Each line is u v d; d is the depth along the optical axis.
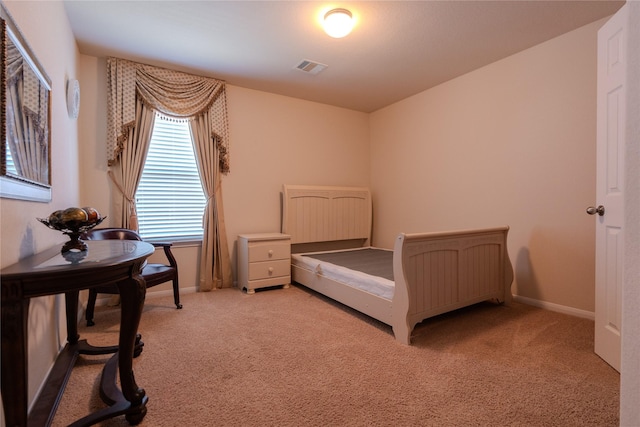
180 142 3.42
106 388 1.47
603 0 2.17
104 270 1.13
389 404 1.47
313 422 1.34
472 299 2.60
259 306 2.91
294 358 1.91
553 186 2.71
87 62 2.95
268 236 3.46
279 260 3.52
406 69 3.26
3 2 1.12
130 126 3.03
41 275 0.98
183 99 3.27
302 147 4.15
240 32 2.56
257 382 1.65
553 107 2.70
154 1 2.16
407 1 2.17
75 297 1.96
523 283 2.94
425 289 2.26
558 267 2.70
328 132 4.36
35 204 1.48
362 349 2.03
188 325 2.44
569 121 2.60
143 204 3.24
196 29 2.52
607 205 1.86
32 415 1.29
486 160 3.20
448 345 2.08
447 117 3.57
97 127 3.00
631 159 0.70
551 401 1.48
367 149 4.71
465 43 2.75
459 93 3.44
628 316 0.70
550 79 2.71
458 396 1.53
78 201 2.67
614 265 1.79
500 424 1.33
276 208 3.97
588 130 2.50
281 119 3.99
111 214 3.05
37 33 1.57
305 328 2.38
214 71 3.30
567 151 2.62
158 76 3.16
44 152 1.59
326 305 2.94
